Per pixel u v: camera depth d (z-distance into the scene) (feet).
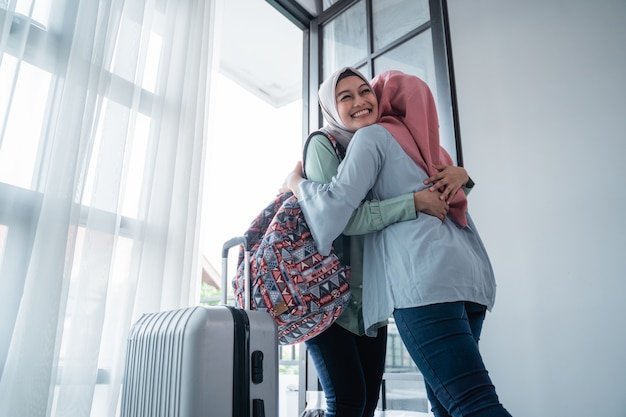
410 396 6.22
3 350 4.37
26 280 4.52
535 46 6.47
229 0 9.94
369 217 2.96
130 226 5.90
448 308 2.59
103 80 5.43
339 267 3.08
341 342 3.29
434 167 3.22
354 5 8.15
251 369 2.61
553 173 5.90
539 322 5.57
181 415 2.42
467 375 2.39
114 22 5.71
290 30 10.95
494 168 6.40
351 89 3.60
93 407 5.07
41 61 5.17
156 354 2.95
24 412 4.10
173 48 6.75
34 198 4.82
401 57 7.07
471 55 7.05
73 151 4.89
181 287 6.03
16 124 4.88
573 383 5.19
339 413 3.14
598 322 5.18
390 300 2.79
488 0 7.09
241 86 13.34
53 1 5.39
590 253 5.41
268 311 2.88
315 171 3.35
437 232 2.80
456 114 5.98
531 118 6.25
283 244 2.99
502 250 6.06
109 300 5.43
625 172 5.38
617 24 5.83
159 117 6.26
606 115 5.67
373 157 3.01
